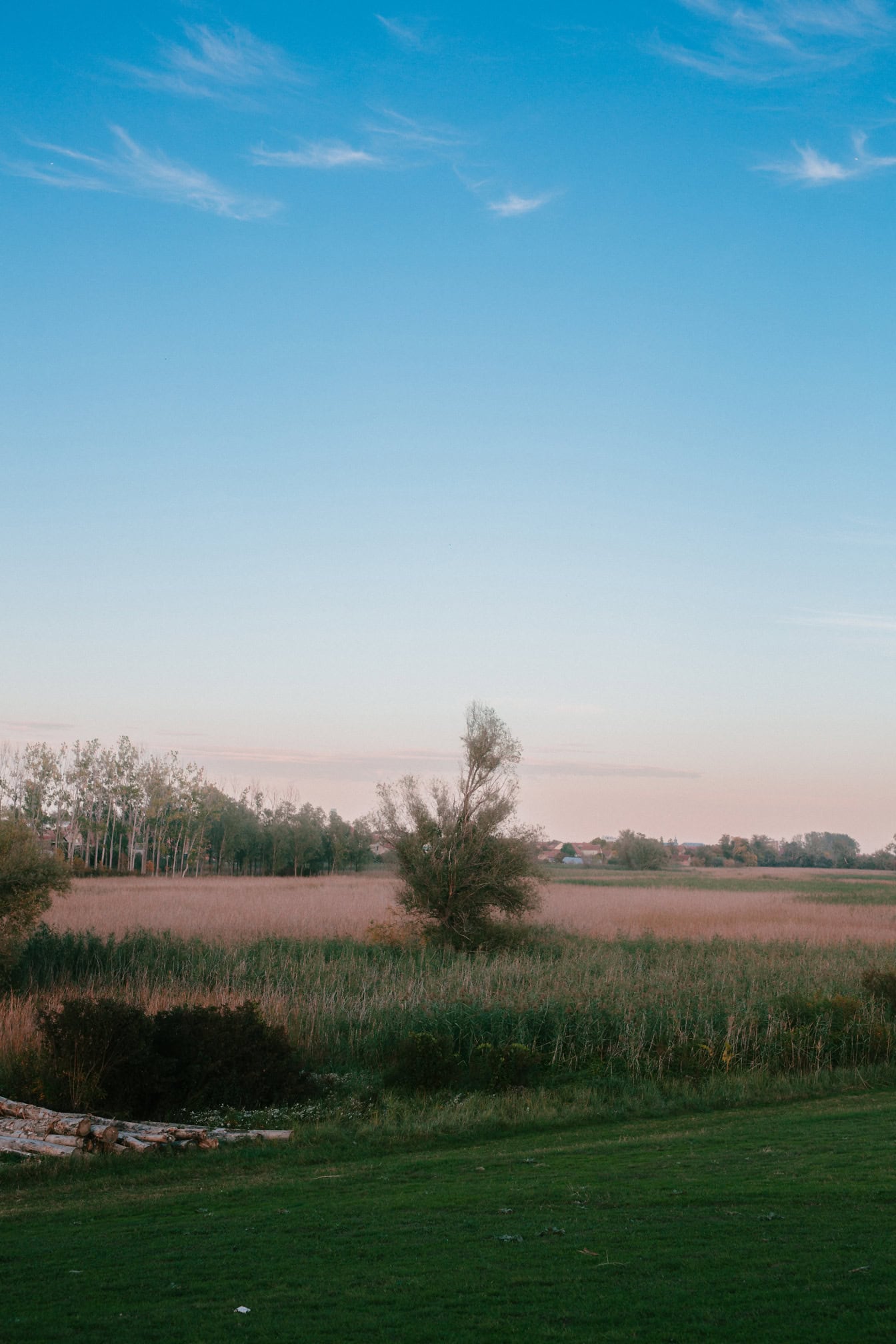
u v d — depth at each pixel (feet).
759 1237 23.72
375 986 77.87
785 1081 53.72
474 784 118.93
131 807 355.36
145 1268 23.35
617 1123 45.42
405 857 118.52
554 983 75.31
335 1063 57.11
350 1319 19.15
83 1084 46.88
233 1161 38.65
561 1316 18.81
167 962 89.15
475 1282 21.13
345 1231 26.16
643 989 70.85
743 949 113.09
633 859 497.46
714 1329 17.72
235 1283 21.84
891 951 111.96
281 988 73.31
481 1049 55.47
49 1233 27.78
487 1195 29.76
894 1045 59.93
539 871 118.01
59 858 86.07
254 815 393.70
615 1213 26.73
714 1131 40.75
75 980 82.64
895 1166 31.40
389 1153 39.83
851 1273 20.52
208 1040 50.16
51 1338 18.45
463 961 97.86
